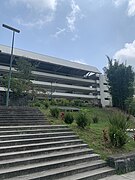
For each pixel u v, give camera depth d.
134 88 53.53
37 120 12.87
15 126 10.45
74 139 10.34
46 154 7.97
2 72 48.84
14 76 33.94
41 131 10.28
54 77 60.22
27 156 7.48
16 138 8.75
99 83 68.56
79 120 12.65
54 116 15.12
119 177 7.60
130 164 8.72
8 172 6.04
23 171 6.35
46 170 6.93
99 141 10.62
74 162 7.89
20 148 7.80
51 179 6.50
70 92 64.56
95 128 13.40
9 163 6.54
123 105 52.22
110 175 7.77
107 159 8.45
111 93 55.53
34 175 6.33
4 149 7.39
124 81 53.44
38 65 57.03
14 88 30.25
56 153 8.26
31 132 9.91
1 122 10.91
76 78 64.94
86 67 68.94
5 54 49.50
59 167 7.35
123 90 53.03
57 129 11.06
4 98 30.56
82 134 11.29
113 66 56.25
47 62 57.66
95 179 7.22
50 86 57.03
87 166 7.70
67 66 62.25
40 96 42.09
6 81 30.67
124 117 11.70
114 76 54.78
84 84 69.31
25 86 31.34
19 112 14.02
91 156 8.62
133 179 7.45
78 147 9.40
